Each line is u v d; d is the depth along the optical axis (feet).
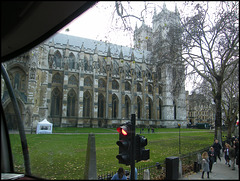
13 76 137.08
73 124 194.80
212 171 24.21
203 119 224.74
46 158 49.73
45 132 121.19
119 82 226.99
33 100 138.82
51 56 188.85
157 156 58.75
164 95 244.22
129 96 231.71
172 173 21.54
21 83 138.82
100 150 67.72
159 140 102.73
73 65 214.48
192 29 67.87
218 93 65.67
